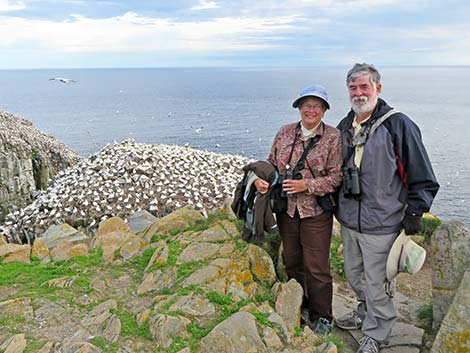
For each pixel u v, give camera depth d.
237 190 5.30
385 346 4.71
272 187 4.98
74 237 7.77
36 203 12.74
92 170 12.66
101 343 4.23
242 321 4.28
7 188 19.17
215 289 4.85
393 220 4.42
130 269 5.82
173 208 11.19
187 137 68.75
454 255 4.73
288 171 4.86
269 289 5.18
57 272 5.88
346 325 5.08
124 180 12.04
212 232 5.95
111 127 87.06
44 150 23.73
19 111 132.25
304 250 4.96
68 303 4.95
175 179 12.33
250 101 184.75
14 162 19.84
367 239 4.51
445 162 46.69
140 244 6.32
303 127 4.87
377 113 4.41
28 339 4.34
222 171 13.27
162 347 4.15
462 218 28.84
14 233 11.41
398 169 4.30
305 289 5.26
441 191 35.06
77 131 80.44
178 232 6.61
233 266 5.18
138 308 4.80
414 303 5.66
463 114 113.88
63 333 4.45
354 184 4.48
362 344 4.56
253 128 83.88
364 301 5.03
